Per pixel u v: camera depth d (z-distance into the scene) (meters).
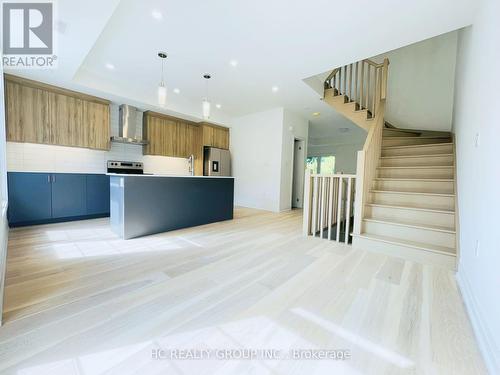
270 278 1.98
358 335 1.30
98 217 4.30
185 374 1.03
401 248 2.50
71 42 2.57
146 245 2.76
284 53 3.09
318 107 5.41
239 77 3.88
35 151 3.85
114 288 1.75
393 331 1.34
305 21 2.44
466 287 1.70
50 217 3.74
